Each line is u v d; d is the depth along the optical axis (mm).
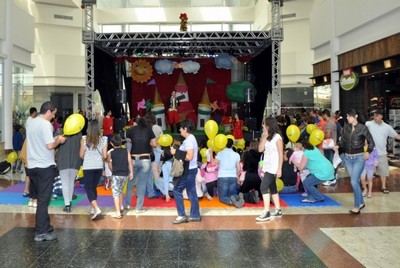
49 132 5273
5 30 13836
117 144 6508
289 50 25359
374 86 12992
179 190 6242
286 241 5324
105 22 26516
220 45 15352
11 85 14164
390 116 12844
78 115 6062
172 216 6711
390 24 11102
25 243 5234
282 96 25703
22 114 15750
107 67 15555
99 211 6480
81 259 4660
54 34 24859
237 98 15883
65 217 6613
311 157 7469
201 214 6848
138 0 26547
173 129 16875
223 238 5465
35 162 5301
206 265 4488
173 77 17312
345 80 13688
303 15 24578
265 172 6422
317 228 5941
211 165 7934
